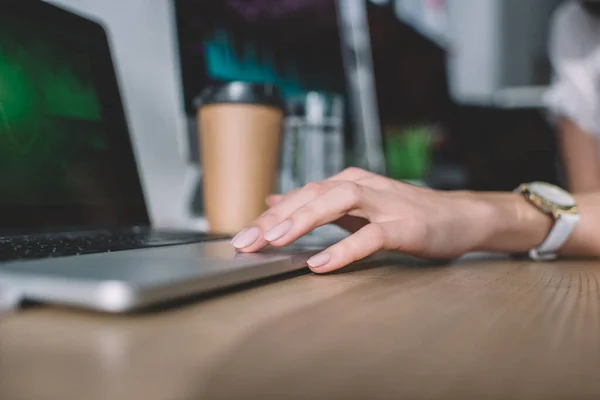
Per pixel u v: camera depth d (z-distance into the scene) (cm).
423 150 152
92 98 65
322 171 97
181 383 17
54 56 60
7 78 53
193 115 85
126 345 21
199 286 28
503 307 29
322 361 19
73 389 16
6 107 53
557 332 24
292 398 16
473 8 241
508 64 256
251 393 16
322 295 32
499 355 20
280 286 35
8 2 54
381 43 137
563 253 58
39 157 56
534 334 23
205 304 28
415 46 153
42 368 18
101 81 67
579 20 155
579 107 151
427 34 170
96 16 80
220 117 67
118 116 69
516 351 21
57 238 48
